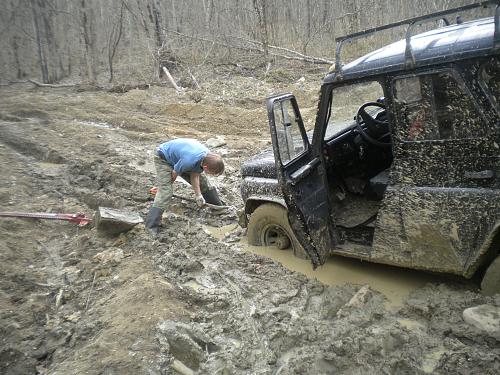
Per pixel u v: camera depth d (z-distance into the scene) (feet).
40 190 23.15
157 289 14.32
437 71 11.37
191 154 18.40
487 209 11.33
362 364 11.03
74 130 32.71
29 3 67.87
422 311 12.68
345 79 13.08
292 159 14.16
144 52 65.10
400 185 12.73
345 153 16.22
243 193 17.42
